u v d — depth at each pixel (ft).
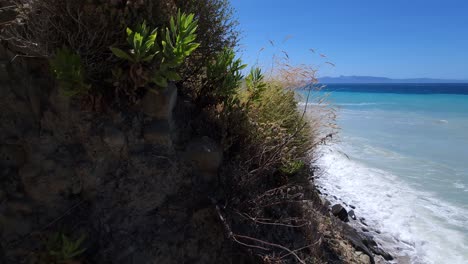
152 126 9.04
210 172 10.11
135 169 8.87
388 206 21.85
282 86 16.47
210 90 11.25
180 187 9.53
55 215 8.62
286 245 11.12
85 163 8.59
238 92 13.43
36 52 8.15
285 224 11.07
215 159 10.01
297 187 13.71
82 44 7.99
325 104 17.79
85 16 7.90
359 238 15.97
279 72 17.33
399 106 108.78
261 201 10.49
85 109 8.41
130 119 8.82
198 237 9.27
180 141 10.00
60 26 7.91
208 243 9.34
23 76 8.61
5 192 8.50
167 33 8.17
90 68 8.22
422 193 24.23
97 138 8.54
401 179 27.22
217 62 10.91
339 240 14.25
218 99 11.55
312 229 12.48
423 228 19.04
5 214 8.44
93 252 8.50
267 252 10.21
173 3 9.44
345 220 18.53
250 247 9.74
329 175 26.99
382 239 17.71
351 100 147.74
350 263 13.12
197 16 10.71
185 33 8.36
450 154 36.19
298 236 11.87
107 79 8.36
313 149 16.29
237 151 11.45
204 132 10.80
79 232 8.53
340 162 31.35
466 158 34.40
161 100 8.93
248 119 11.58
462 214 20.83
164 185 9.21
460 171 29.66
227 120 11.14
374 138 45.70
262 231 10.68
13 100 8.60
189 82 11.69
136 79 8.18
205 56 11.50
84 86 7.83
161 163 9.16
